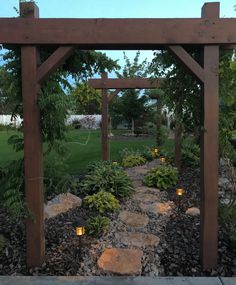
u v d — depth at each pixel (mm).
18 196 2879
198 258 2980
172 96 3203
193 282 2504
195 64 2682
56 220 3912
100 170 5535
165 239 3451
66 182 3246
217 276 2684
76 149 10289
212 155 2752
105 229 3625
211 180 2773
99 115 16266
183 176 6453
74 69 3650
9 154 8891
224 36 2611
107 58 3762
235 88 2893
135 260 2955
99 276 2637
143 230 3734
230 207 3197
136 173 7199
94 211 4312
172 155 8398
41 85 2869
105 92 7742
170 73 3186
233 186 3299
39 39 2635
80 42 2645
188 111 3119
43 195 2955
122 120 14969
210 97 2695
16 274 2732
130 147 11086
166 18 2625
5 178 3045
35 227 2832
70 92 3373
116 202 4516
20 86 2867
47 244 3238
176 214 4273
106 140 7777
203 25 2615
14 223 3695
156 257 3033
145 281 2535
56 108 2711
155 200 4949
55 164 3146
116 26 2635
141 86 7461
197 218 4078
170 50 2686
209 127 2721
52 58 2693
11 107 3047
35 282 2521
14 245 3180
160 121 10070
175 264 2898
